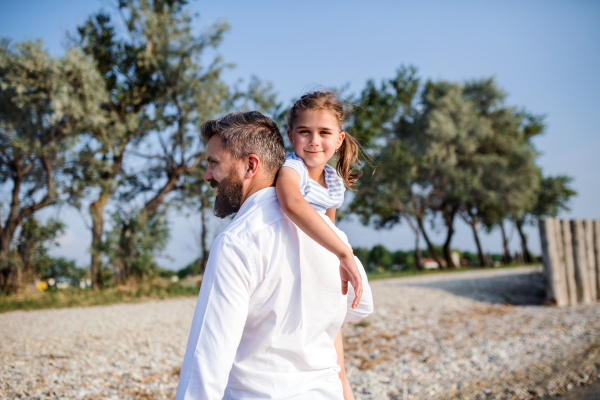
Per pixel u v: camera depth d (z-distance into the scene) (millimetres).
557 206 29891
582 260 8508
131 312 7785
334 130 1492
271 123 1269
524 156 25703
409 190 23062
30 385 3514
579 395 3191
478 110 27062
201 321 1017
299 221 1086
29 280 11078
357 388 3561
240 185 1213
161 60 13180
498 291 9805
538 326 6031
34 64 10273
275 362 1082
